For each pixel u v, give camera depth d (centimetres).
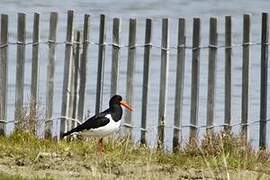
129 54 1975
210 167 1656
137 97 3188
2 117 2033
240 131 1942
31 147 1803
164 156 1766
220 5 5969
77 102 2020
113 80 1992
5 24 2030
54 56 2014
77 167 1628
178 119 1958
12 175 1461
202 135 2077
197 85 1948
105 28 2009
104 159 1703
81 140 1934
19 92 2014
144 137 1969
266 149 1919
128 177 1553
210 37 1944
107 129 1834
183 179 1571
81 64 2012
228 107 1945
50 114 2005
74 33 2017
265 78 1958
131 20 1969
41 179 1442
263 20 1952
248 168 1706
